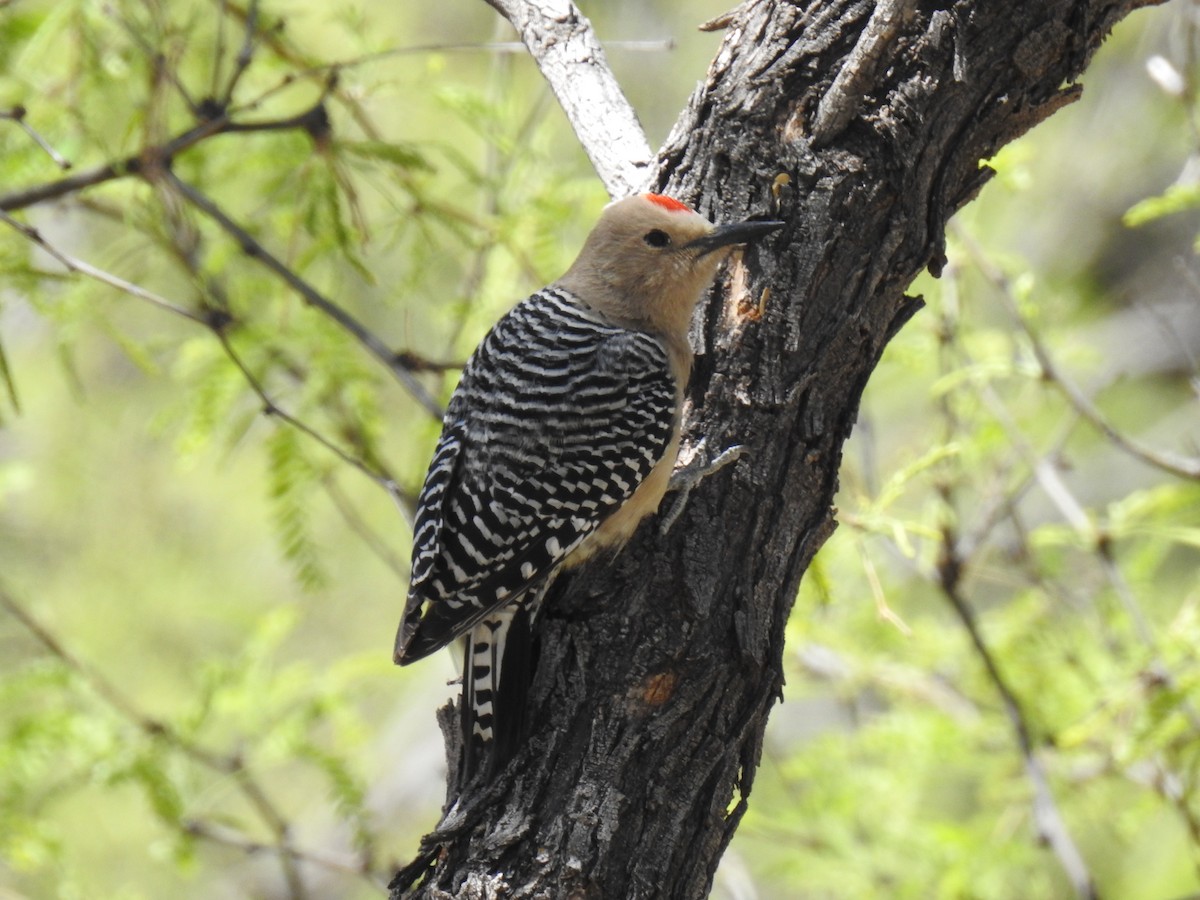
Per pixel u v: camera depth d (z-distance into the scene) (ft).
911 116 24.26
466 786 23.03
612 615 23.61
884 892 41.70
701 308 25.59
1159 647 37.58
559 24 29.68
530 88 48.21
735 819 23.16
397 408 50.29
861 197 24.43
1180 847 47.19
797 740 57.06
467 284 36.88
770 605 23.89
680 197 26.11
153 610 61.98
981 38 24.22
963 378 37.35
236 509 63.82
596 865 21.79
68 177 32.12
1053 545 43.68
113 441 61.77
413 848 59.41
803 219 24.61
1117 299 62.64
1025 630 42.06
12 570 61.67
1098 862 47.37
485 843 22.09
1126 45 66.39
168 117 36.01
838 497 42.88
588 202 39.83
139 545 62.75
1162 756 37.45
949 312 38.55
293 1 41.34
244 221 36.70
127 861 54.70
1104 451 63.10
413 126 43.47
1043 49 24.25
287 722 39.58
